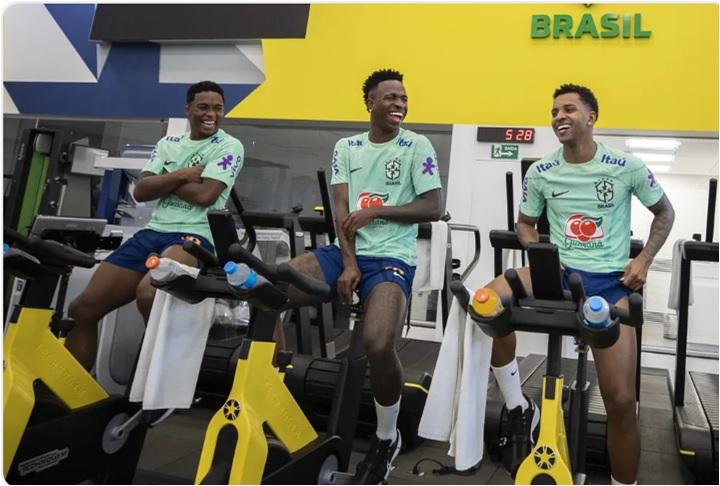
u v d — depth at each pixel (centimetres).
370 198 217
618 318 143
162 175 243
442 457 278
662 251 592
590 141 225
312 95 554
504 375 205
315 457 188
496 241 245
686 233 595
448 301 314
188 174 241
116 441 216
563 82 496
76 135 351
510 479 249
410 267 213
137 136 632
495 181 503
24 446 183
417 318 517
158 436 282
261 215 267
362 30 545
